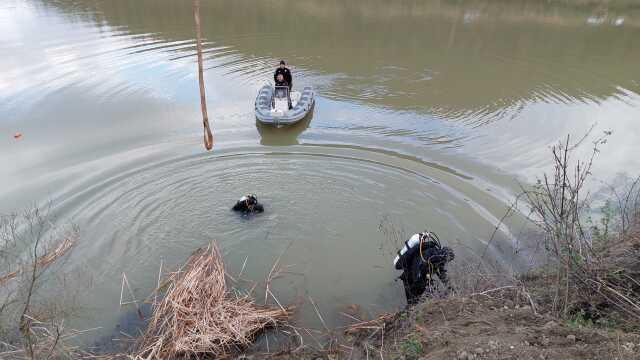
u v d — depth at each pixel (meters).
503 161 10.15
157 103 12.73
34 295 6.48
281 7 23.84
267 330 5.90
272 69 15.83
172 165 9.81
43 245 7.45
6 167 9.52
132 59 15.87
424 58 17.53
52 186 8.95
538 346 4.04
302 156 10.34
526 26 21.73
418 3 25.17
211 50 17.45
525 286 5.60
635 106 13.13
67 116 11.77
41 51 16.23
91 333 5.90
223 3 24.22
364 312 6.31
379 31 20.69
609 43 19.41
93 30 18.94
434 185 9.30
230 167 9.84
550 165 9.85
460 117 12.55
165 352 5.41
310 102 12.86
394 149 10.70
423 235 6.20
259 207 8.38
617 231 6.44
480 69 16.45
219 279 6.33
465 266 6.80
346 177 9.56
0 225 7.71
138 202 8.63
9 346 5.28
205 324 5.62
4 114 11.76
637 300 4.66
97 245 7.57
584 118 12.31
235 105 12.88
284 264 7.34
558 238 5.18
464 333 4.50
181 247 7.62
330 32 20.36
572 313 4.77
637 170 9.41
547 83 15.13
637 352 3.71
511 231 7.87
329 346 5.47
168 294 6.06
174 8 23.00
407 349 4.54
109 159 9.95
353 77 15.52
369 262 7.39
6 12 21.03
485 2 25.27
